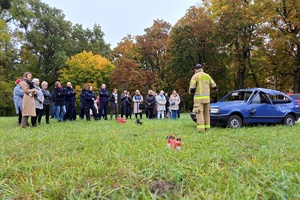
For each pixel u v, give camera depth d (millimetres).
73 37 45812
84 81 37938
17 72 39469
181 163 3473
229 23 25031
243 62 26484
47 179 2928
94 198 2480
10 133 6973
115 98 14477
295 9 21578
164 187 2650
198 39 27781
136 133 6945
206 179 2807
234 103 8844
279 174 2877
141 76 33500
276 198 2324
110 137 6074
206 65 28234
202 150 4422
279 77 26938
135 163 3572
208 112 7707
